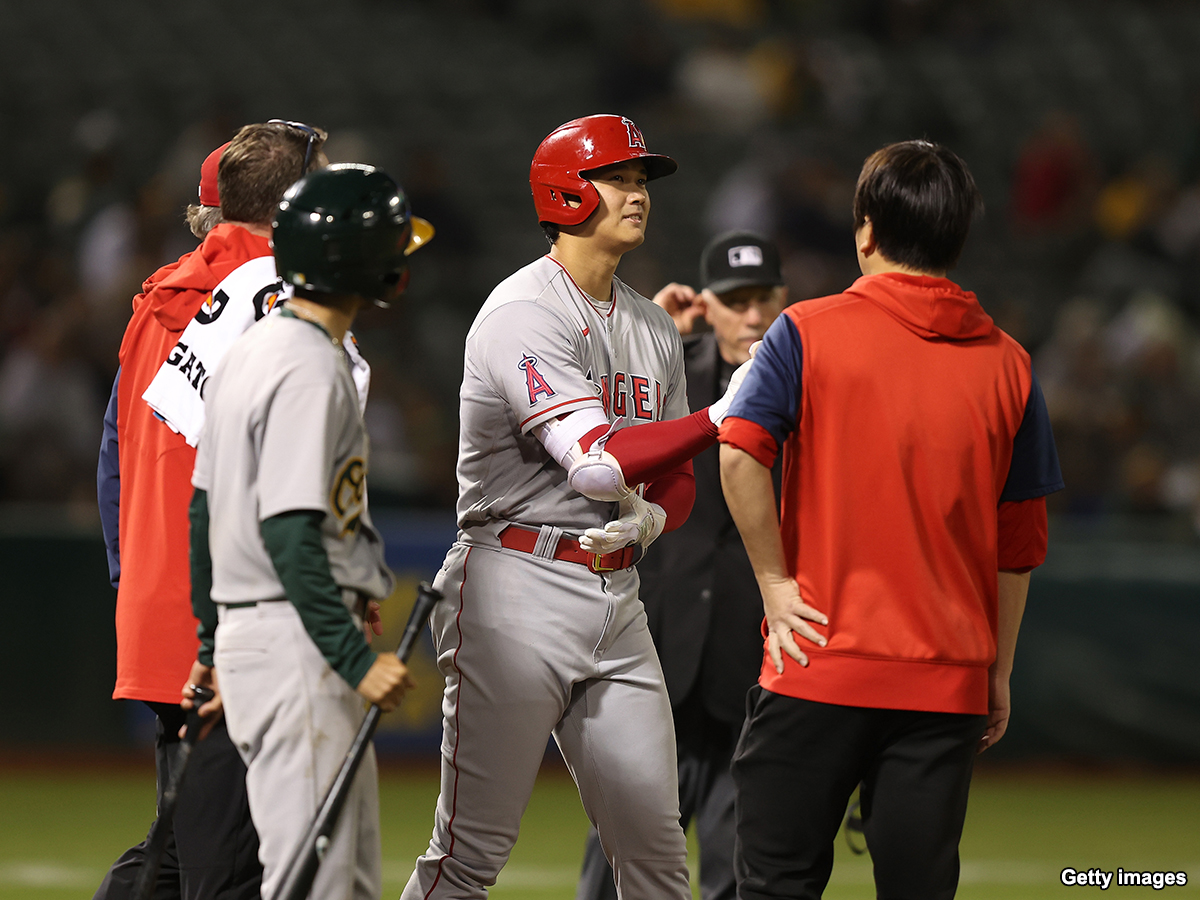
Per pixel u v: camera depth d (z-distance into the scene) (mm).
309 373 10633
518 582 13039
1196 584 32062
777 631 11547
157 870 11367
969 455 11305
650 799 13211
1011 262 54281
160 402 12406
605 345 13359
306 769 10633
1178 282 50156
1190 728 31969
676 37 64688
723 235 16859
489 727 13086
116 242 41375
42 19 61062
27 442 35969
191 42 61219
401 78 60812
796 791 11422
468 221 48094
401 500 36469
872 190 11656
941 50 65625
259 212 13031
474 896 13406
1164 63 65938
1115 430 38031
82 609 31344
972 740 11430
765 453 11492
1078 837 25406
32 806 26688
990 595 11578
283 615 10750
